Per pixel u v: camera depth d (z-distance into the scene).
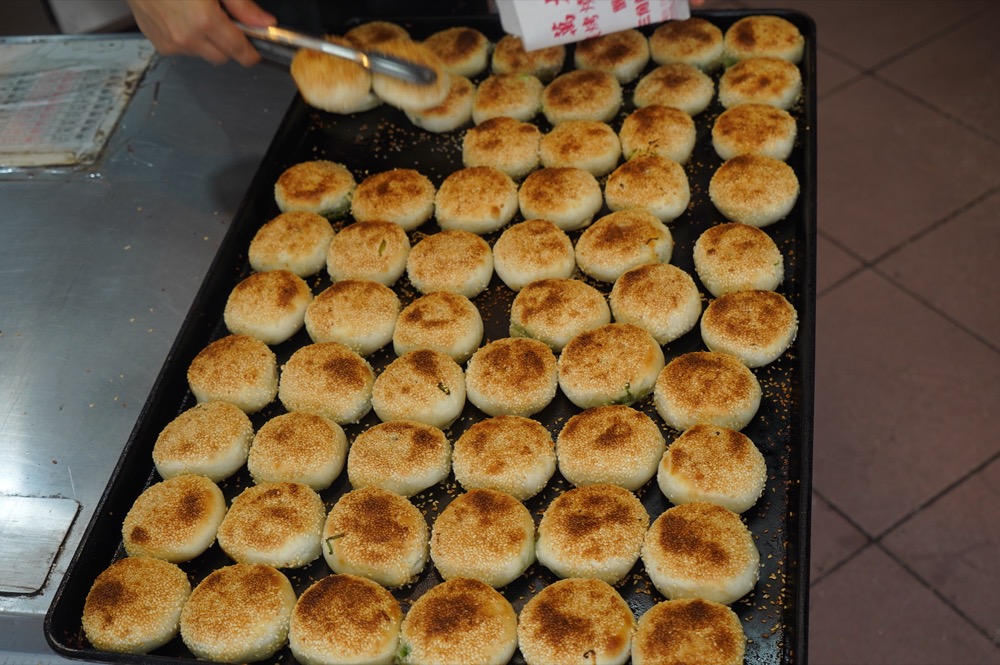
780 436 0.72
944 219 1.30
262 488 0.71
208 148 0.90
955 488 1.09
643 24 0.87
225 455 0.74
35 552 0.68
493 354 0.77
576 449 0.72
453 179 0.88
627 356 0.75
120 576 0.67
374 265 0.83
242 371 0.77
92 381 0.76
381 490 0.71
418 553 0.68
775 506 0.69
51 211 0.86
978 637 1.00
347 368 0.77
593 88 0.93
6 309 0.81
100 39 0.99
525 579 0.68
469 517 0.69
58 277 0.82
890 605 1.02
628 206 0.85
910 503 1.08
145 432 0.73
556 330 0.78
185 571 0.70
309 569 0.70
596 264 0.82
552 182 0.86
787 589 0.65
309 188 0.88
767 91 0.91
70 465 0.72
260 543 0.69
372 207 0.87
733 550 0.65
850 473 1.11
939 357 1.18
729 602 0.65
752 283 0.79
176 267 0.83
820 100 1.46
